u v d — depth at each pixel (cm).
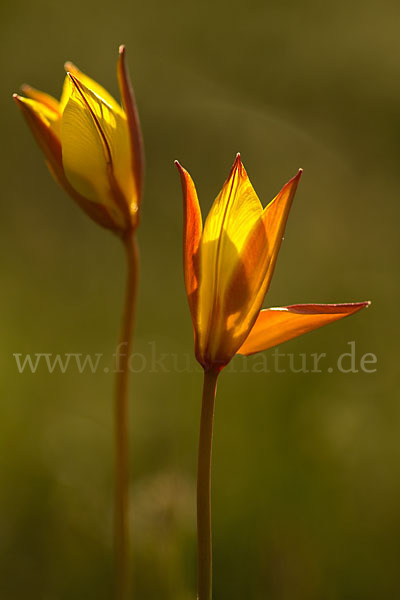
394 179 138
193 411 76
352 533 59
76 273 108
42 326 93
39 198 123
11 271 105
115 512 50
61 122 47
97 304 100
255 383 73
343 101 152
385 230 119
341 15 163
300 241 112
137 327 96
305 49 158
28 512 64
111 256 113
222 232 43
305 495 62
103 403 81
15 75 146
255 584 56
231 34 161
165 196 129
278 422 70
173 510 55
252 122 142
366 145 146
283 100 153
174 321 97
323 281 100
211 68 157
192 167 135
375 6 162
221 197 42
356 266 104
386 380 74
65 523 59
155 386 80
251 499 62
